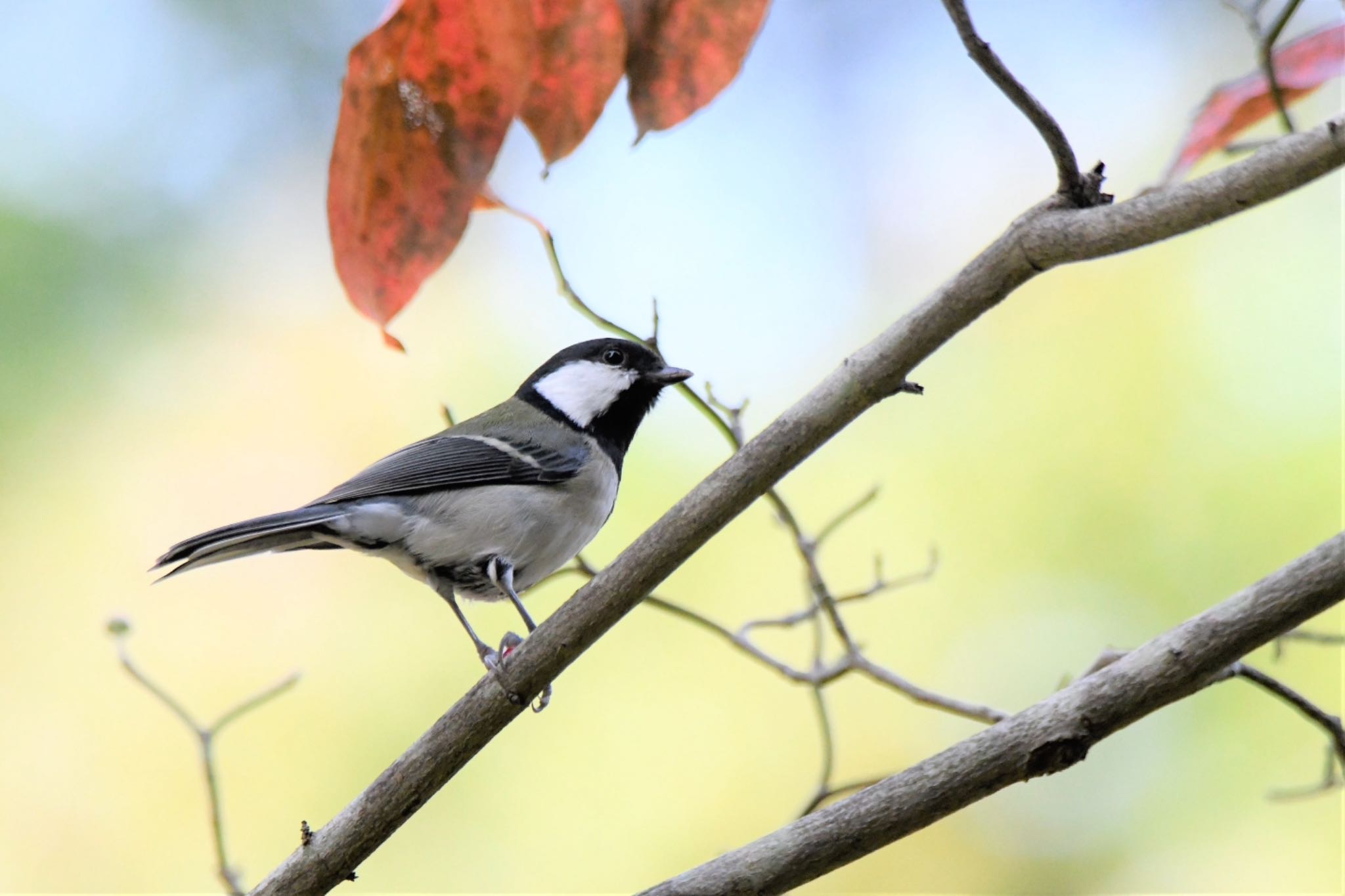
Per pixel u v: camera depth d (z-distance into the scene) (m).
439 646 10.65
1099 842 9.83
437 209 4.30
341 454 11.03
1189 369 10.80
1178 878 9.54
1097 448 10.82
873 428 11.44
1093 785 10.02
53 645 10.21
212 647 10.45
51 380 10.52
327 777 10.20
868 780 6.87
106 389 10.70
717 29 4.44
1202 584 10.12
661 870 10.13
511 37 4.13
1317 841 9.28
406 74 4.15
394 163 4.25
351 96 4.14
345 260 4.34
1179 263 11.11
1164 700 4.57
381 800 5.26
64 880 9.78
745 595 10.97
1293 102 4.92
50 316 10.58
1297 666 9.59
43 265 10.60
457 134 4.23
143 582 10.46
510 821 10.25
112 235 10.91
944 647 10.57
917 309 4.83
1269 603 4.54
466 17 4.08
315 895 5.27
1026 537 10.75
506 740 10.52
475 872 10.05
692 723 10.65
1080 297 11.30
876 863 10.32
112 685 10.23
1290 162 4.08
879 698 10.52
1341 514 9.88
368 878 9.97
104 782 10.02
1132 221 4.38
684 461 11.19
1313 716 5.54
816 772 10.46
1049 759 4.57
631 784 10.42
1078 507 10.70
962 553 10.84
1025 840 10.09
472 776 10.35
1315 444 10.13
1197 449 10.55
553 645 5.15
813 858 4.69
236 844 9.97
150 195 11.12
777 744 10.56
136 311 10.90
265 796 10.12
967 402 11.34
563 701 10.68
